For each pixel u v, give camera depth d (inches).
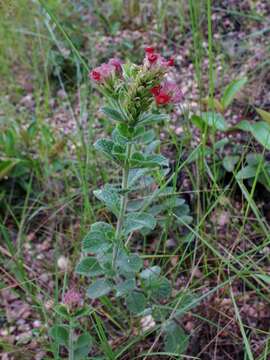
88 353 18.5
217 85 28.3
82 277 21.2
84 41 33.7
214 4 32.6
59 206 24.5
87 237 17.0
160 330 18.8
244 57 29.5
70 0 35.7
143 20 34.4
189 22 32.8
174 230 22.6
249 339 19.1
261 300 20.1
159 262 21.7
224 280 20.7
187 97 28.0
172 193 19.7
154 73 14.4
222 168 24.1
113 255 17.3
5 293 21.6
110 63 15.2
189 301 19.0
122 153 15.9
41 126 27.2
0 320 20.9
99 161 25.7
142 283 19.0
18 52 33.3
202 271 21.2
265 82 27.5
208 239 21.6
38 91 30.7
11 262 22.2
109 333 19.7
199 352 19.1
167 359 18.6
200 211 22.8
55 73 31.4
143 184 19.0
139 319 19.7
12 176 25.4
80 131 25.1
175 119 26.9
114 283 19.9
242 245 21.9
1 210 25.2
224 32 31.4
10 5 31.4
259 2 31.8
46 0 33.8
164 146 25.7
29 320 20.7
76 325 16.4
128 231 17.0
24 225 24.6
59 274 21.9
